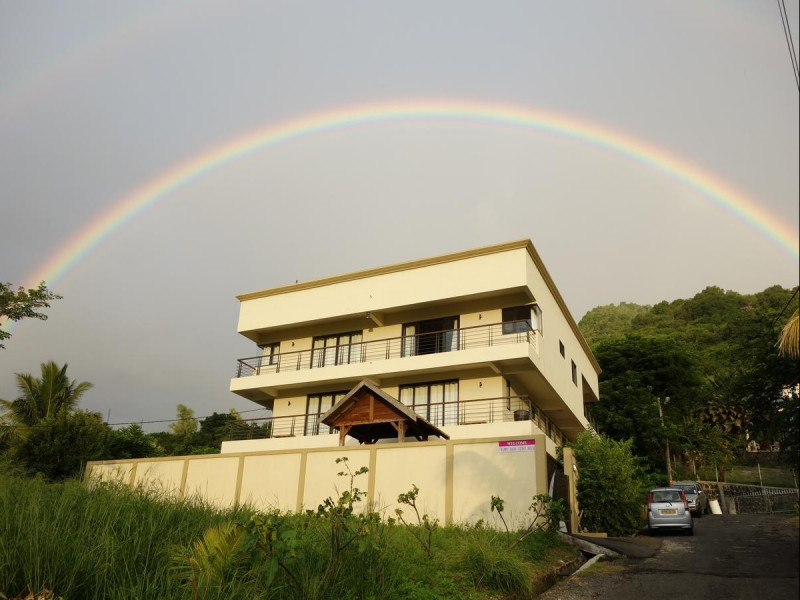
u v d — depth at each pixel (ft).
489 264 80.53
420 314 86.94
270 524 24.30
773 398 39.37
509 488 53.11
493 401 77.00
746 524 63.16
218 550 24.61
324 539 30.55
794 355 25.90
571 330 102.68
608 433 124.77
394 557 31.65
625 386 130.21
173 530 29.25
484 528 47.06
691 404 140.56
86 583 23.07
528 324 78.33
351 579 27.63
